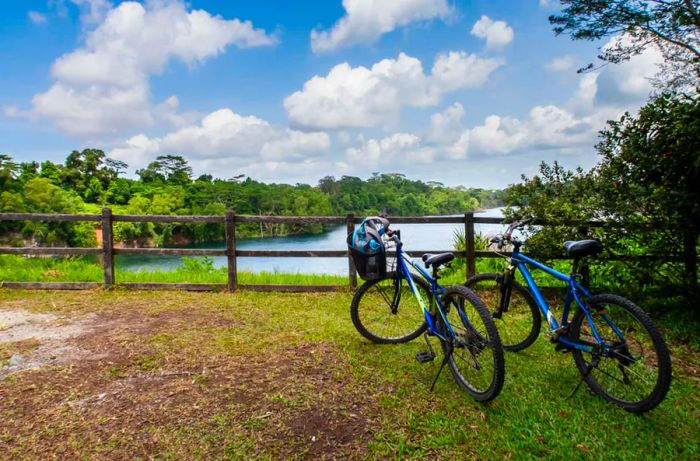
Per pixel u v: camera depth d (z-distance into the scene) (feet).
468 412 8.85
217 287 19.85
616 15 19.92
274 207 251.39
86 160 234.79
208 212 228.02
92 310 16.80
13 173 168.04
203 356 11.99
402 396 9.54
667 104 13.97
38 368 11.28
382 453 7.52
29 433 8.28
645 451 7.47
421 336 13.35
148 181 284.41
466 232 19.35
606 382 9.50
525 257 11.36
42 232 126.62
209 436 8.09
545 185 17.69
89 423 8.61
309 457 7.47
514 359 11.53
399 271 12.53
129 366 11.37
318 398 9.46
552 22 21.45
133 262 96.89
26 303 17.81
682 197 13.75
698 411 8.70
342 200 266.57
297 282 22.43
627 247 16.14
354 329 14.19
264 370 11.00
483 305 9.32
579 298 9.66
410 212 237.04
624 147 15.07
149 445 7.86
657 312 14.93
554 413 8.74
